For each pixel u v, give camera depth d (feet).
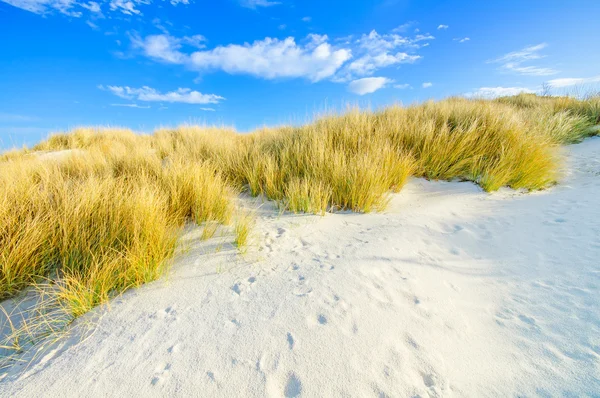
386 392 4.11
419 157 16.24
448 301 6.29
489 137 16.94
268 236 9.49
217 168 15.14
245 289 6.62
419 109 22.34
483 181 14.55
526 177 14.39
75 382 4.39
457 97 36.45
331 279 6.84
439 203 12.84
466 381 4.34
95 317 5.82
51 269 7.26
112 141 27.14
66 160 15.64
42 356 4.93
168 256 7.72
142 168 12.76
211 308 5.99
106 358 4.81
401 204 12.78
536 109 30.14
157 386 4.25
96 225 8.07
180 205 10.54
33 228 7.39
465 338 5.22
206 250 8.48
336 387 4.18
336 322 5.44
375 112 23.25
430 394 4.11
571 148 21.85
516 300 6.33
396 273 7.25
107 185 10.18
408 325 5.44
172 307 6.07
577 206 11.08
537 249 8.39
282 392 4.15
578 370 4.44
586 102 31.60
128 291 6.66
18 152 19.81
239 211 11.76
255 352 4.82
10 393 4.24
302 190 11.99
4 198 8.21
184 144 22.90
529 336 5.24
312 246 8.79
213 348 4.93
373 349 4.84
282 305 5.98
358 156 14.02
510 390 4.21
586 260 7.47
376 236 9.36
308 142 15.88
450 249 8.80
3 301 6.35
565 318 5.62
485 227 10.28
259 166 14.52
